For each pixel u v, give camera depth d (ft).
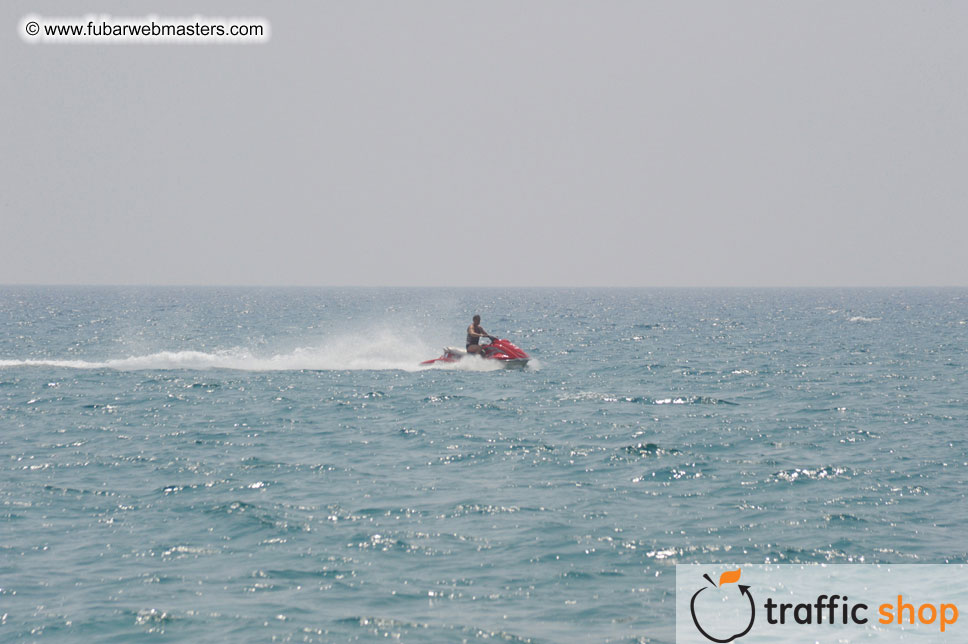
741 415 306.55
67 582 137.39
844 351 618.44
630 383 406.41
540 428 276.82
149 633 118.73
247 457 231.30
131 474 210.59
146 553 151.23
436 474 211.61
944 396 362.33
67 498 186.80
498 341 456.86
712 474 211.20
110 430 272.31
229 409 316.81
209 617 123.95
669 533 162.61
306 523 168.04
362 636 118.32
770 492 193.57
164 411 311.68
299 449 242.99
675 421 291.79
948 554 150.71
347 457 231.91
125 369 454.81
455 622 123.13
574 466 220.43
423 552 151.84
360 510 177.47
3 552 151.23
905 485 200.13
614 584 137.49
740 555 150.82
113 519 171.22
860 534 161.99
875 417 302.25
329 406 324.19
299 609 127.13
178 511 176.65
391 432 269.64
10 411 308.60
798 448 244.22
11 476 207.72
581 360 535.19
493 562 147.02
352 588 135.33
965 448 244.63
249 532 162.50
